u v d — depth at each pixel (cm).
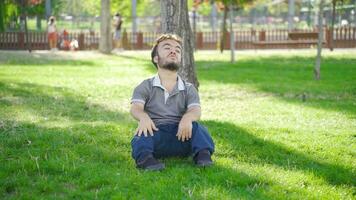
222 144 601
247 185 455
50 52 2645
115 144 595
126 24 4522
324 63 1945
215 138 627
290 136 667
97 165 503
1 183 448
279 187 449
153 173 471
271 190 441
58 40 2908
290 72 1631
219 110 940
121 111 912
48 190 436
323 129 737
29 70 1650
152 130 490
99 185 449
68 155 536
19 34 2817
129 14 4172
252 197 422
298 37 2666
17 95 1061
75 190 434
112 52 2719
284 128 721
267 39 3027
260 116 870
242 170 495
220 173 475
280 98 1095
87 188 443
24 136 626
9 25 3192
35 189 438
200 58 2286
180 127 487
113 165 508
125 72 1638
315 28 3009
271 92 1184
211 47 2998
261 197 423
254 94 1159
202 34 2991
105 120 803
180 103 506
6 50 2770
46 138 617
